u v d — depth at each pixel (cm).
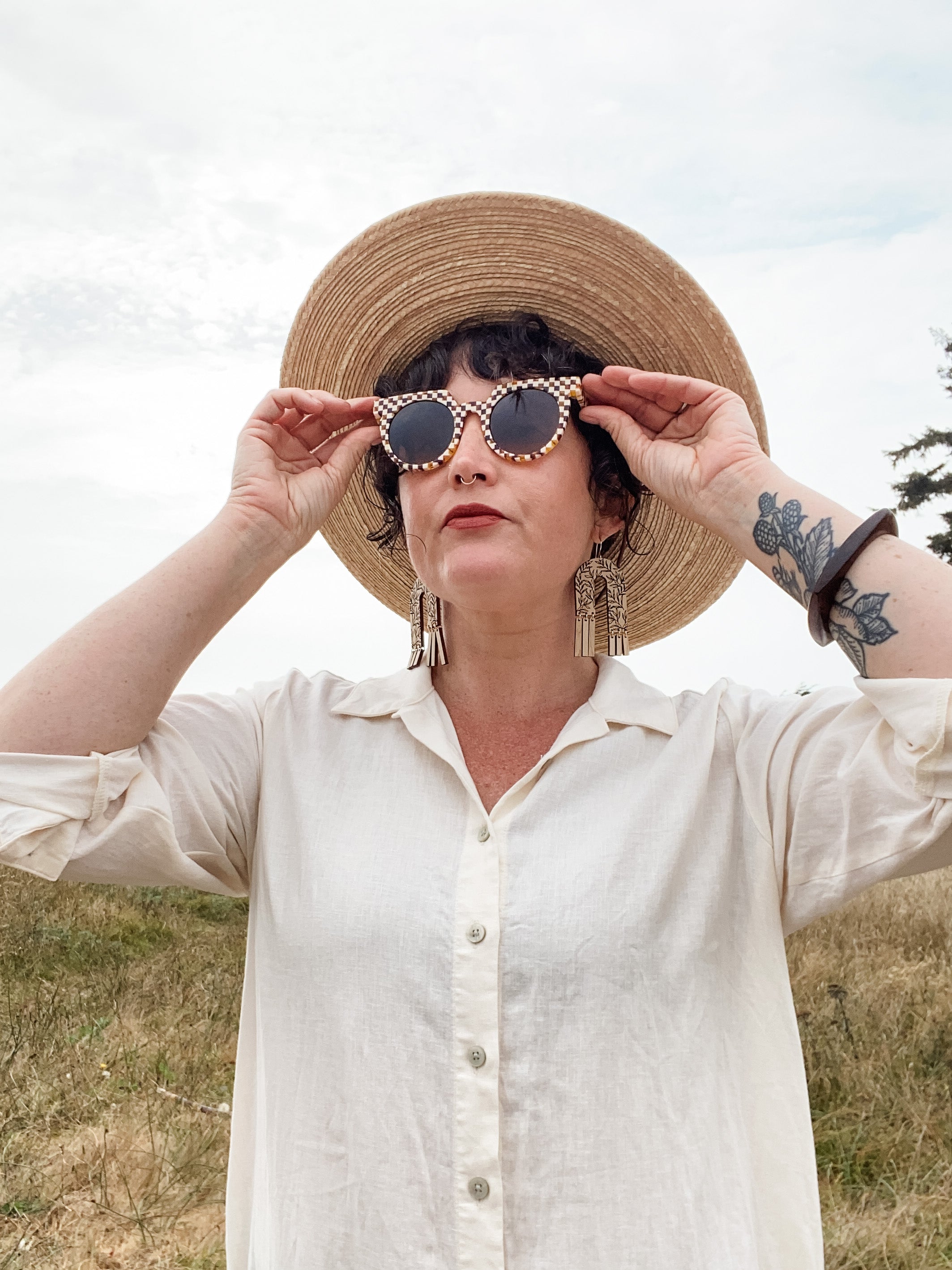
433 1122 140
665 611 226
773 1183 149
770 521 160
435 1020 143
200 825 165
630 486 193
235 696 186
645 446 175
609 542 210
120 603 161
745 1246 139
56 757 148
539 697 178
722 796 163
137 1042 562
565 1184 136
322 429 192
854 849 149
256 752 178
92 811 150
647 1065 141
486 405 168
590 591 187
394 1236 137
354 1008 148
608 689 173
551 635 178
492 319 214
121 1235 393
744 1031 155
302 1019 152
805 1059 541
